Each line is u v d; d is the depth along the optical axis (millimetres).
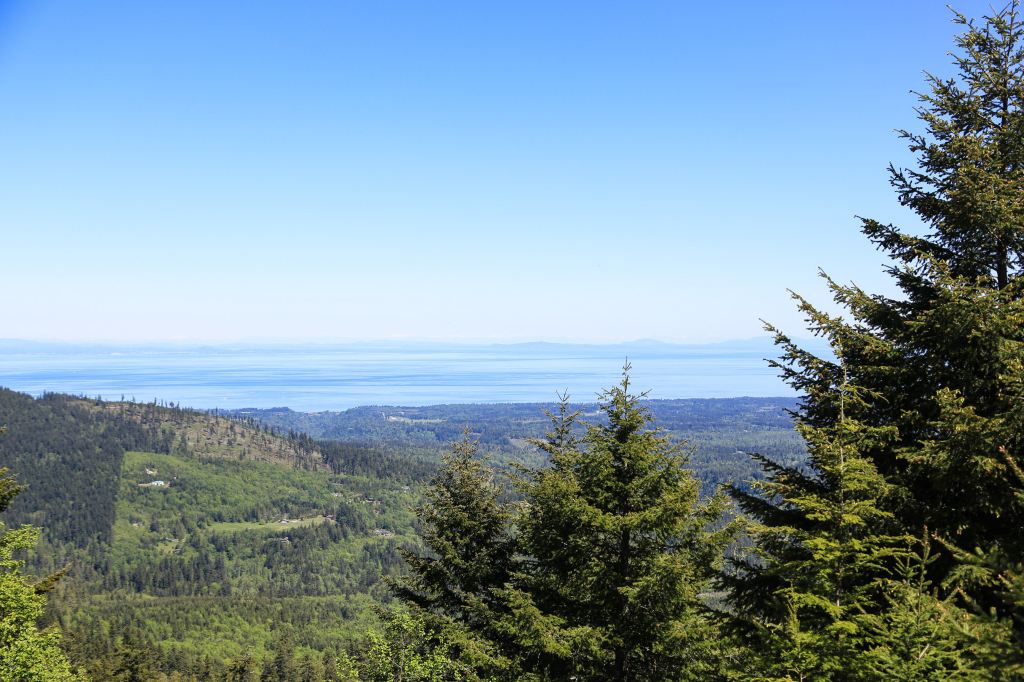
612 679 16703
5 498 21375
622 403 17391
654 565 15289
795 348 12773
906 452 10961
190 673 126000
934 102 12414
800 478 12477
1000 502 10492
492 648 18625
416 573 21984
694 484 16422
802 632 9406
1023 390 10117
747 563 12906
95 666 88188
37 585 22141
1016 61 11789
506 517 21203
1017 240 11625
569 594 16922
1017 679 6727
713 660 13734
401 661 20016
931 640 8102
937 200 11992
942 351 11398
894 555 9555
